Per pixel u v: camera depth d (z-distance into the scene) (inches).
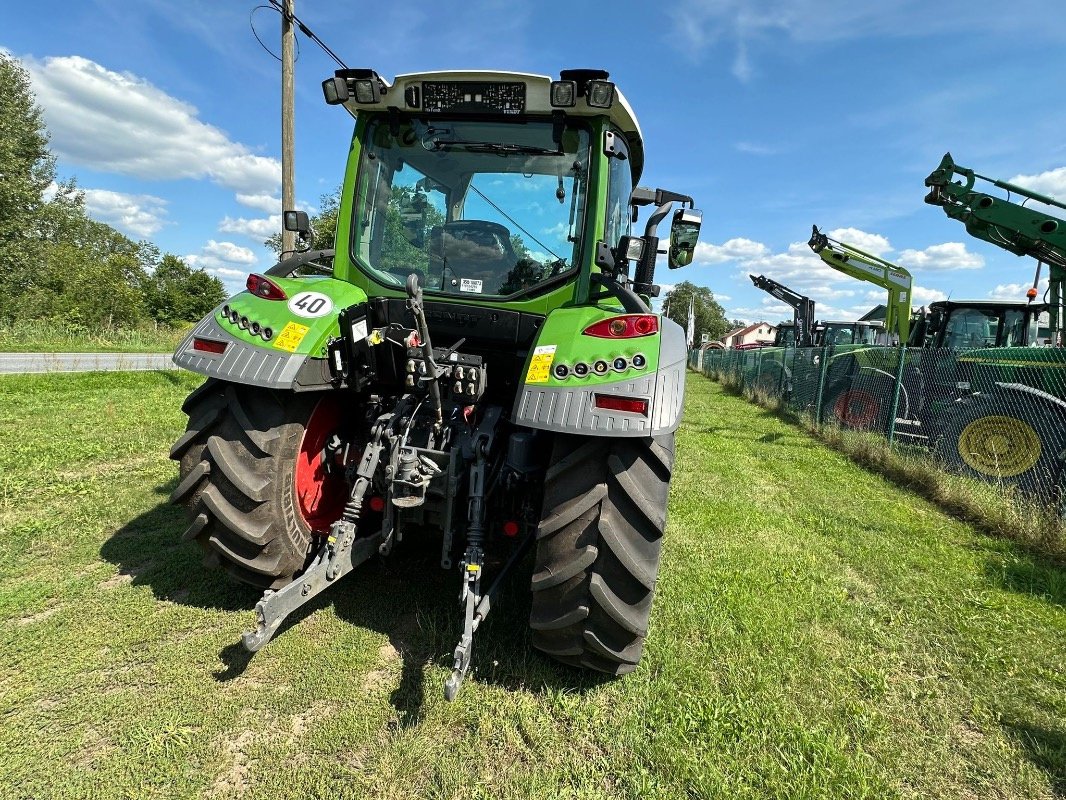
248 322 92.6
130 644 88.3
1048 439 226.2
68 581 105.9
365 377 101.0
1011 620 120.6
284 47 328.2
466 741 74.0
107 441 202.1
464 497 92.8
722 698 86.7
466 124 104.3
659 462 82.4
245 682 81.7
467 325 103.4
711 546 152.5
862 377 361.7
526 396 82.0
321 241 597.3
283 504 92.7
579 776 70.2
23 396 298.5
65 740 69.4
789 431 377.1
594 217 99.5
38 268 890.1
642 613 82.4
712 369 989.8
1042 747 82.7
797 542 160.6
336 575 85.5
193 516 92.0
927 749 81.9
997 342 366.6
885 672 98.7
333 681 82.7
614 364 80.9
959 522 190.4
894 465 253.3
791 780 72.4
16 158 909.8
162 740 70.2
